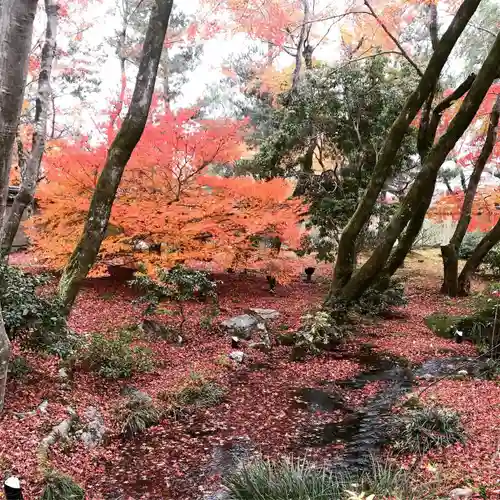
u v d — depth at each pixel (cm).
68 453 455
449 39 833
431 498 347
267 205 1013
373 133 1268
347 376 747
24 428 457
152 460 477
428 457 445
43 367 618
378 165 932
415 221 1060
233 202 976
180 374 695
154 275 884
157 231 910
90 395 587
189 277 858
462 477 392
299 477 363
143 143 863
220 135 909
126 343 741
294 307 1151
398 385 695
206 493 417
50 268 1092
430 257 2019
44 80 762
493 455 430
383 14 1189
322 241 1441
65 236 965
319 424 570
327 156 1436
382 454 472
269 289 1341
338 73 1241
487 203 1555
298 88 1331
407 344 902
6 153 342
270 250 1170
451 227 2355
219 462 475
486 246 1342
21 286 516
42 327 525
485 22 1436
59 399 541
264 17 1242
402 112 898
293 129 1302
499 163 1582
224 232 975
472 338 915
